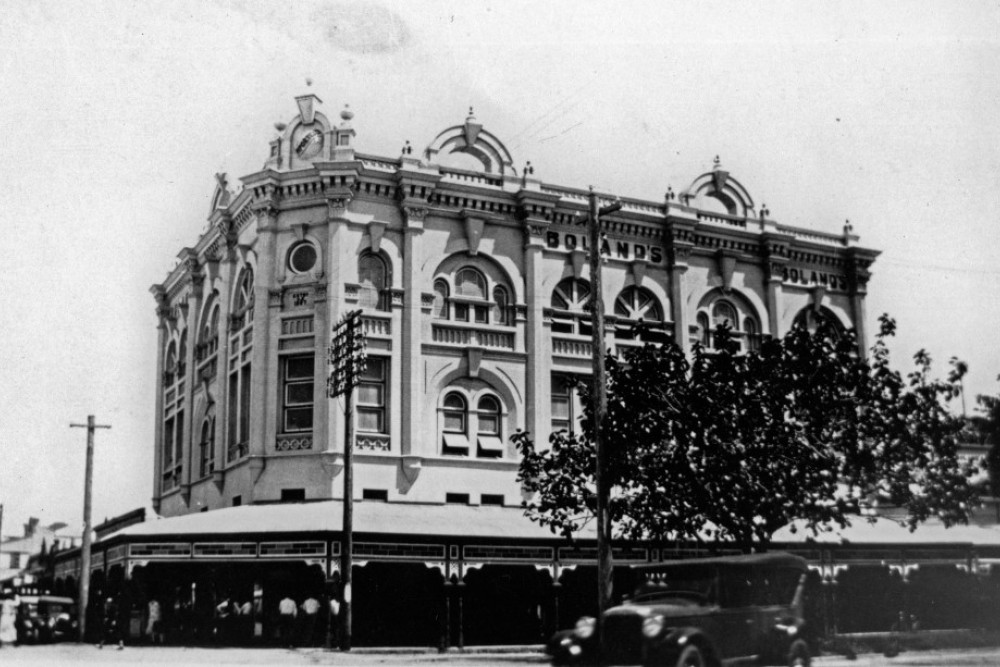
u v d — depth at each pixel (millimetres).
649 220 43531
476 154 41562
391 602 35938
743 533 30641
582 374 41438
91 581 40312
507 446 39438
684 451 29172
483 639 36500
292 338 38000
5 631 40031
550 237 41750
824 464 30375
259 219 38719
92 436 42062
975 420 38031
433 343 38719
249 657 29719
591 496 31031
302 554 33062
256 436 37594
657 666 19125
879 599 39312
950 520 33531
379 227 38375
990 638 34406
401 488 37281
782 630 21125
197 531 33688
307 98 39750
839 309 47688
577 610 37781
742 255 45469
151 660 28875
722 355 30359
